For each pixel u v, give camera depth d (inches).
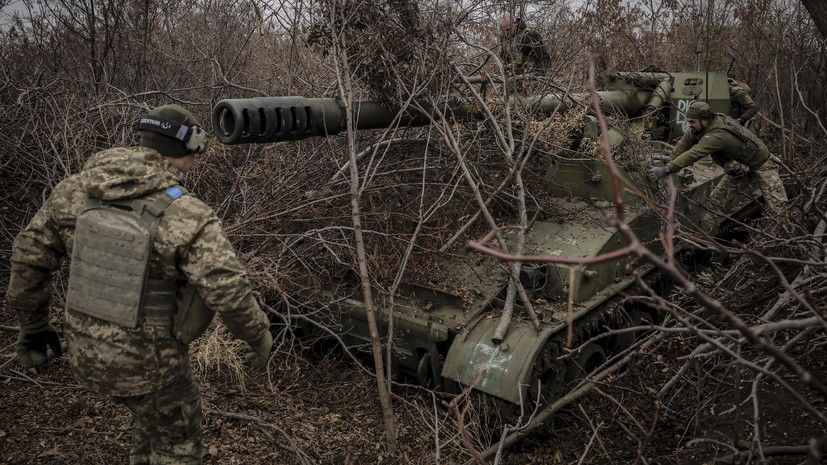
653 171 197.5
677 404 158.2
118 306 88.4
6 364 154.7
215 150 212.2
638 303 196.9
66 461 124.2
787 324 72.7
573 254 169.3
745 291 170.2
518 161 170.1
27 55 307.7
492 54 176.9
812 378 53.1
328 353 187.8
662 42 429.7
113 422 140.6
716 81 266.8
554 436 155.0
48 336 102.0
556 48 218.7
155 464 99.7
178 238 87.4
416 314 163.2
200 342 168.9
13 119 221.6
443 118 167.2
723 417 148.6
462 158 162.1
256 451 138.3
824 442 52.5
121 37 308.3
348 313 173.9
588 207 191.9
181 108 96.0
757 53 369.1
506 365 144.9
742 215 277.9
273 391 160.9
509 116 176.7
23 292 94.7
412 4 161.8
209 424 145.6
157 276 89.7
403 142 191.9
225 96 253.0
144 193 89.0
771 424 142.0
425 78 162.6
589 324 166.4
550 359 153.6
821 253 138.5
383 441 149.1
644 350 157.5
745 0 405.1
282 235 169.5
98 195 88.4
